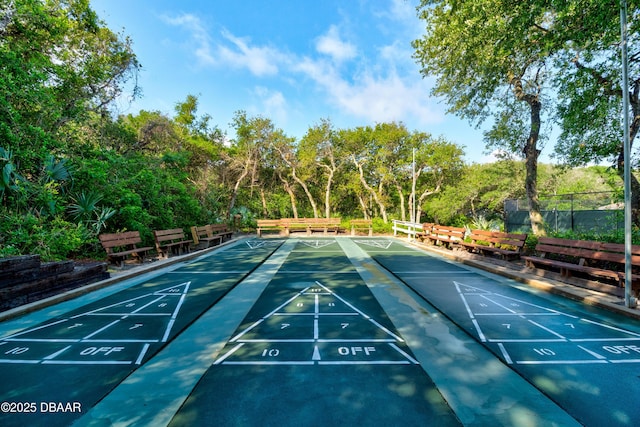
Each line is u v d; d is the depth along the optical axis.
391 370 3.14
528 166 11.41
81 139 11.71
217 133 22.61
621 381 2.94
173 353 3.54
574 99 8.27
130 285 6.64
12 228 7.34
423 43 11.80
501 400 2.64
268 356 3.45
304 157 24.16
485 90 10.64
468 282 6.79
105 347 3.70
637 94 7.84
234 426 2.33
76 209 9.18
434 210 27.44
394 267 8.51
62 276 5.80
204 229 12.61
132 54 14.24
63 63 12.28
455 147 25.72
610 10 5.72
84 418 2.44
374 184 29.77
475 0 7.09
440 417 2.43
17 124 8.05
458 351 3.57
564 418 2.42
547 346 3.68
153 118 16.19
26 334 4.08
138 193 11.76
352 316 4.73
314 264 9.06
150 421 2.39
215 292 6.04
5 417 2.45
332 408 2.54
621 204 9.78
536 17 7.05
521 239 8.28
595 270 5.72
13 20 9.24
